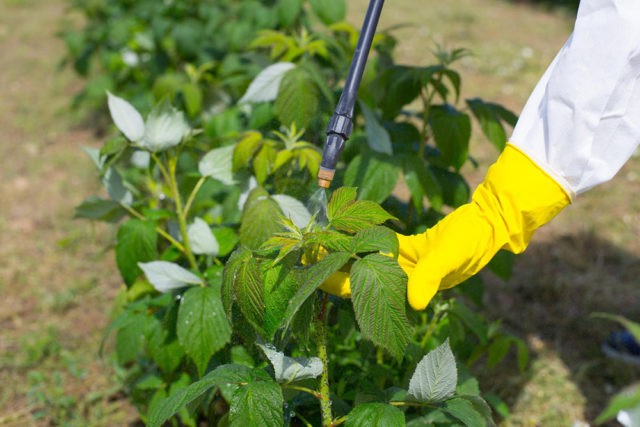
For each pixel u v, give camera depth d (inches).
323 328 59.1
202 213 102.1
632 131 56.6
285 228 68.6
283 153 77.3
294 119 80.8
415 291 54.1
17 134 207.5
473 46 286.7
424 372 56.7
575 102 54.7
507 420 101.1
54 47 284.7
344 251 52.3
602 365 114.1
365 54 56.1
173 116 76.9
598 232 155.7
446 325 82.0
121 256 78.4
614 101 55.5
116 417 102.1
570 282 136.5
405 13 339.3
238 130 115.7
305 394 67.2
